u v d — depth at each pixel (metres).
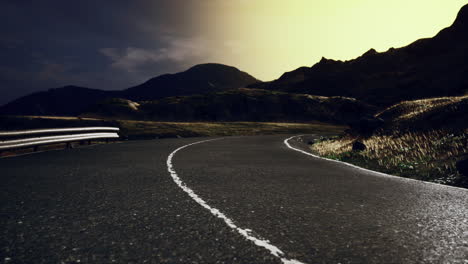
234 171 8.95
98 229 4.12
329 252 3.42
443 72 147.75
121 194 6.09
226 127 46.53
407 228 4.22
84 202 5.48
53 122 47.44
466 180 7.84
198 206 5.26
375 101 141.00
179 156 12.48
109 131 21.94
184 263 3.15
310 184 7.21
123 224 4.32
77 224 4.32
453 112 14.95
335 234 3.97
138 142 20.00
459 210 5.14
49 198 5.75
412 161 10.94
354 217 4.71
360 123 20.44
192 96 122.06
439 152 11.41
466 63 145.25
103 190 6.43
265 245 3.61
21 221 4.44
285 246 3.58
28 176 8.00
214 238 3.82
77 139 16.25
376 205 5.42
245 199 5.76
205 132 36.69
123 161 10.93
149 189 6.54
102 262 3.17
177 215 4.75
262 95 118.94
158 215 4.75
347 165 10.38
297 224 4.36
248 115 106.62
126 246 3.57
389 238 3.85
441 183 7.99
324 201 5.67
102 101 110.19
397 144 14.14
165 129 37.50
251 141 21.52
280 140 22.91
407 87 147.62
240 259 3.24
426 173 9.18
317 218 4.64
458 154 10.30
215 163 10.58
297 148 16.34
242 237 3.85
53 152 13.69
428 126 15.27
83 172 8.63
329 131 47.47
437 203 5.59
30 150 15.16
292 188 6.76
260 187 6.82
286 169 9.41
